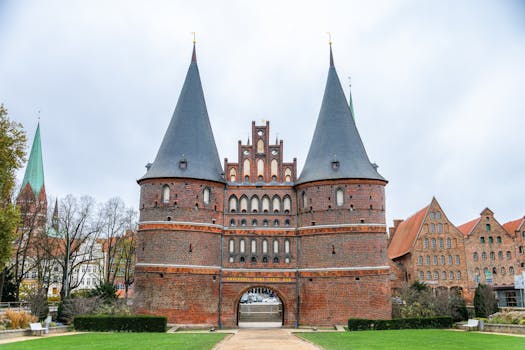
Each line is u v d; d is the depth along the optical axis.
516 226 84.50
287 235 50.81
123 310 45.88
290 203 51.72
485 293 55.03
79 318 41.03
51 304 63.59
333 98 53.53
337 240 48.16
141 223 49.19
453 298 51.38
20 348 26.44
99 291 53.03
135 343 29.09
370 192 49.06
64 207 68.44
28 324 38.12
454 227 81.00
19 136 43.56
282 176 52.38
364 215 48.34
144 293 47.03
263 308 69.50
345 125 52.16
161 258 47.47
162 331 40.94
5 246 41.25
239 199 51.59
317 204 49.41
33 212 68.19
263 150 53.00
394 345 28.05
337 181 49.19
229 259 50.25
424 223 80.69
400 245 87.56
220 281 49.59
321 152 51.41
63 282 61.62
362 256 47.53
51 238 69.25
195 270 47.75
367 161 51.03
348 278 47.34
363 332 38.72
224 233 50.75
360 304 46.72
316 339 32.41
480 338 31.88
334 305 47.19
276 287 49.66
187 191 49.06
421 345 27.97
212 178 50.19
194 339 32.28
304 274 49.09
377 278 47.22
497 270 80.56
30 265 75.06
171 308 46.59
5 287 58.59
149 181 49.59
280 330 44.06
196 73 54.59
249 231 50.78
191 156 50.47
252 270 49.94
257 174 52.41
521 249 81.94
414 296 52.31
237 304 49.66
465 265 79.81
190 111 52.53
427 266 79.19
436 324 43.44
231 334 38.44
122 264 78.88
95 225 70.12
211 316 47.94
